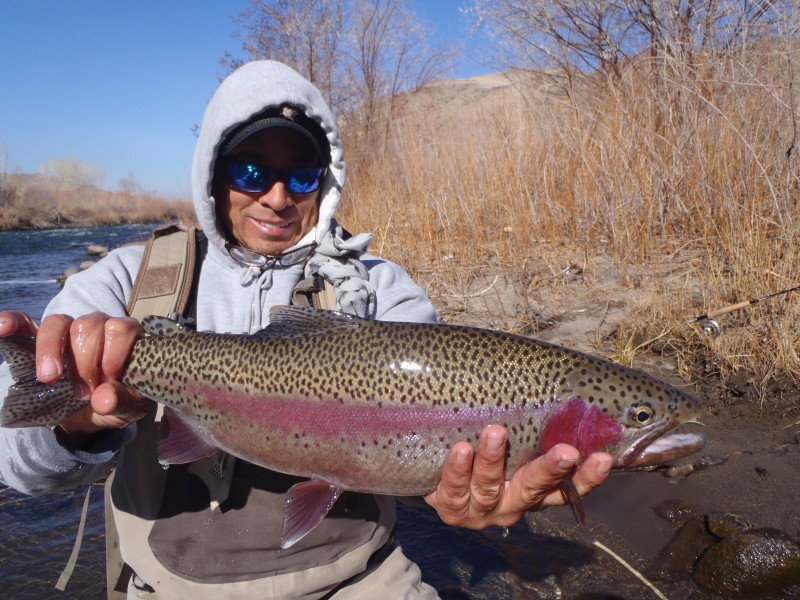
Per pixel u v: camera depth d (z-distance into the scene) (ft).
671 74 8.29
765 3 7.77
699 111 7.69
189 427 2.51
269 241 2.77
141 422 2.56
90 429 2.30
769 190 6.55
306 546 2.44
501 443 2.10
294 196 2.72
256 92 2.63
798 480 3.89
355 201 12.23
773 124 6.88
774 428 4.43
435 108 13.75
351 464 2.44
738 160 6.79
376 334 2.50
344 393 2.44
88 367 2.18
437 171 9.93
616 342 5.78
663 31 9.25
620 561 3.63
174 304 2.65
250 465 2.51
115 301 2.60
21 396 2.16
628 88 8.98
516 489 2.22
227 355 2.49
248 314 2.70
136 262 2.79
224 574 2.40
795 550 3.30
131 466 2.54
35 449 2.24
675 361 5.44
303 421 2.45
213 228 2.69
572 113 9.31
